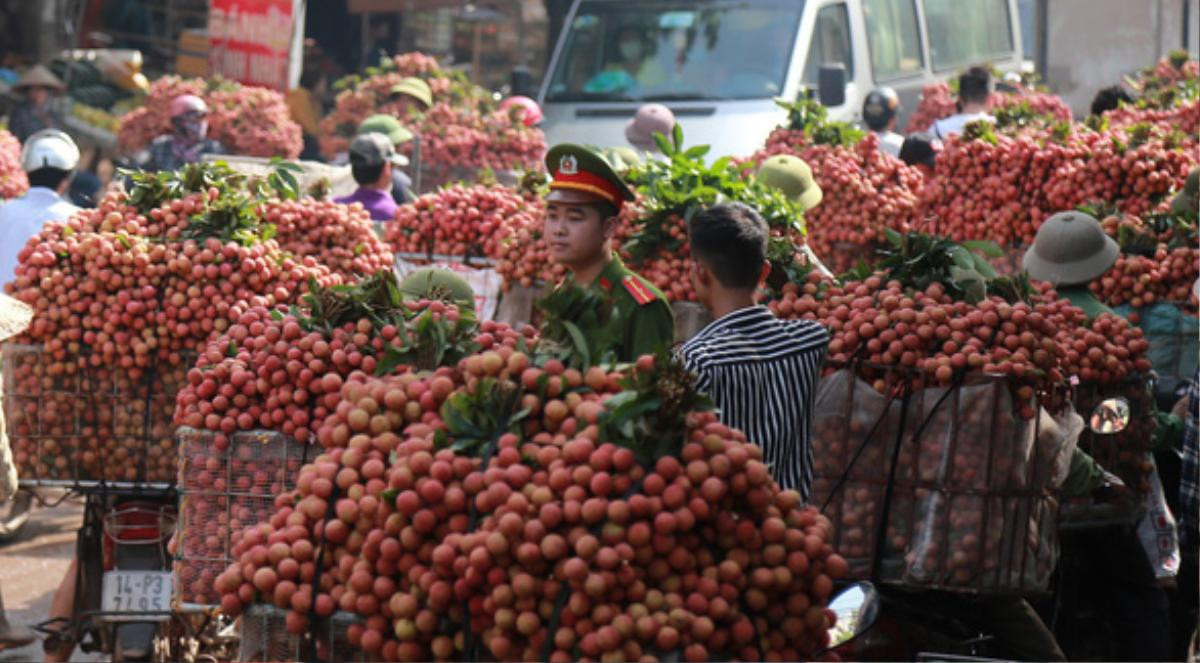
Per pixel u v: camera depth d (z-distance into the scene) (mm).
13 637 7980
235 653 7195
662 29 17641
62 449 6918
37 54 25250
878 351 5961
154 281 6918
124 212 7461
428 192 14828
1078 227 7520
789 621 4320
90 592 7234
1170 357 8406
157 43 25266
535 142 15164
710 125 16516
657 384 4203
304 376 5711
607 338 4832
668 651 4109
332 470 4539
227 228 7180
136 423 6902
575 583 4062
